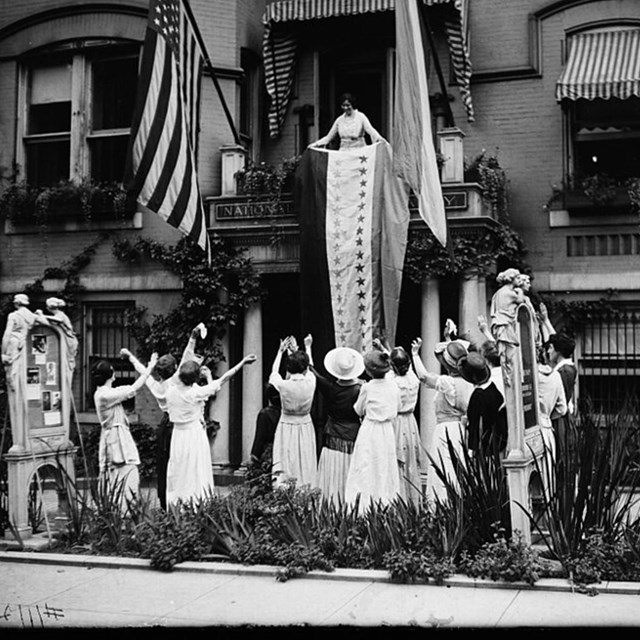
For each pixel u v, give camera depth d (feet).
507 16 54.95
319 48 58.03
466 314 49.32
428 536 27.50
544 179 53.72
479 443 28.96
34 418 34.68
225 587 26.27
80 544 32.09
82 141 59.16
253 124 58.95
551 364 40.93
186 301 53.88
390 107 57.00
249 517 30.66
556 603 23.65
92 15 59.00
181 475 34.86
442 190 49.32
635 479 28.96
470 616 22.57
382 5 53.88
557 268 52.85
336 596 24.94
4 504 33.81
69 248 58.54
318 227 48.44
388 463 32.32
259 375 52.47
